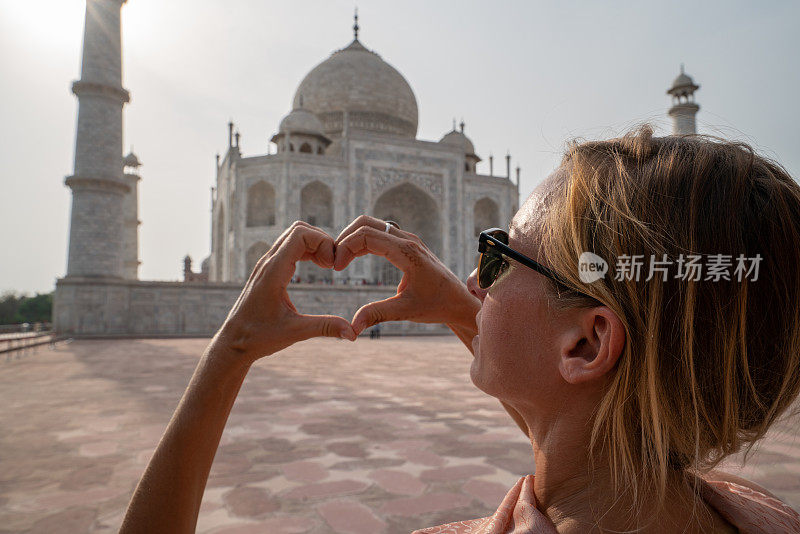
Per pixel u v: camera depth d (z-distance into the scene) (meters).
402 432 5.92
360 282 40.84
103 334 27.47
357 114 50.47
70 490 4.06
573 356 0.70
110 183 28.25
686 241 0.60
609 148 0.74
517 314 0.75
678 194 0.63
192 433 0.80
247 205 40.38
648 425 0.63
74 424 6.45
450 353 18.61
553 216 0.72
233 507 3.63
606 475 0.69
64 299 27.47
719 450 0.70
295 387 9.62
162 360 15.46
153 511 0.78
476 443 5.41
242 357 0.82
